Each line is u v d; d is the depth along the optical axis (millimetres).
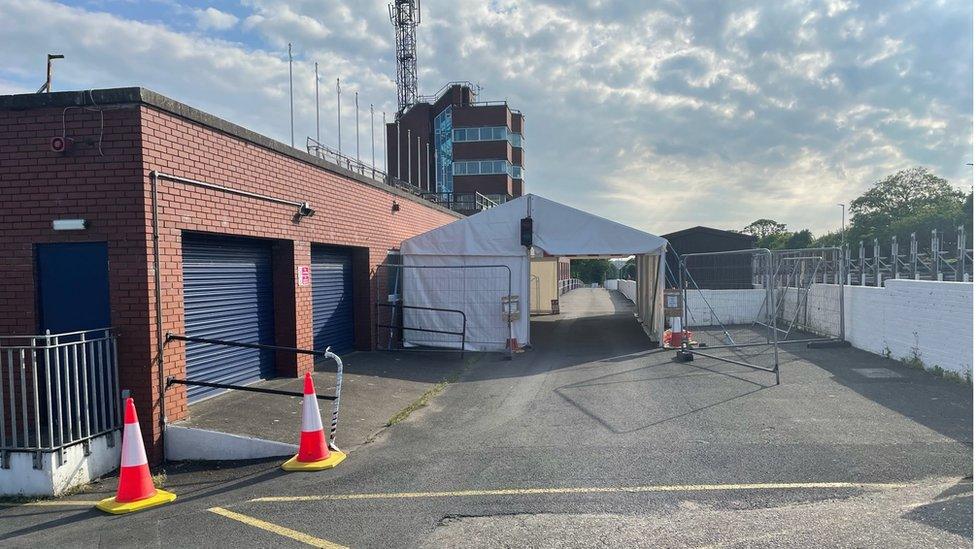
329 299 11852
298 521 4777
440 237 14141
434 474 5750
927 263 16578
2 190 6562
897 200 69562
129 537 4605
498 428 7305
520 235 13898
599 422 7438
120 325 6465
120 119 6402
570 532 4391
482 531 4457
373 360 11875
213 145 7621
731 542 4137
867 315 12492
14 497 5535
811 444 6316
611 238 13742
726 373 10430
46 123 6477
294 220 9648
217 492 5551
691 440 6570
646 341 15242
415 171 52281
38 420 5566
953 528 4246
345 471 5941
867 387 9000
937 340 9898
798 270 17406
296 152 9633
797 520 4469
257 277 9266
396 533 4484
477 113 49031
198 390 7840
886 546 4004
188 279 7695
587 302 33969
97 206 6457
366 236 12711
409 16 55125
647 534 4312
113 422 6297
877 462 5707
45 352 5562
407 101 54750
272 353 9633
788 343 13953
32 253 6582
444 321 14016
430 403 8711
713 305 18516
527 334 13906
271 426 6953
